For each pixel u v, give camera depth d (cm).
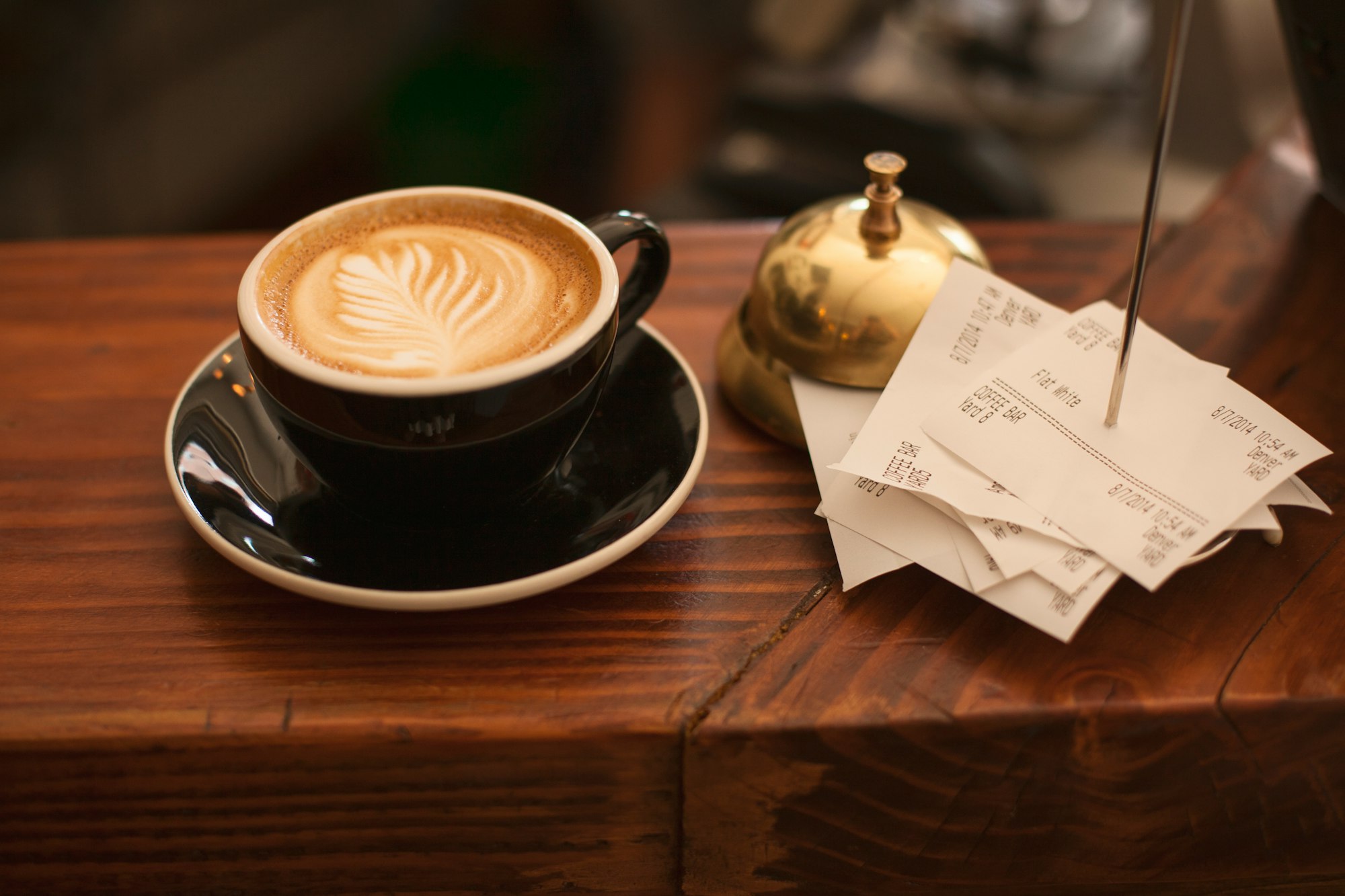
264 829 49
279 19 155
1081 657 48
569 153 168
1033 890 52
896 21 123
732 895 51
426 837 49
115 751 47
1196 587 50
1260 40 107
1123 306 61
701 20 170
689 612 50
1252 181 69
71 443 56
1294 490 50
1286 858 50
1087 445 50
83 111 131
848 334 53
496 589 47
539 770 48
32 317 62
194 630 49
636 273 55
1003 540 49
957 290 54
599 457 52
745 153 111
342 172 170
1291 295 62
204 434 51
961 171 102
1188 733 47
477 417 47
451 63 169
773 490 54
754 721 47
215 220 155
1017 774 48
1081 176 113
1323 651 48
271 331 49
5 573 51
